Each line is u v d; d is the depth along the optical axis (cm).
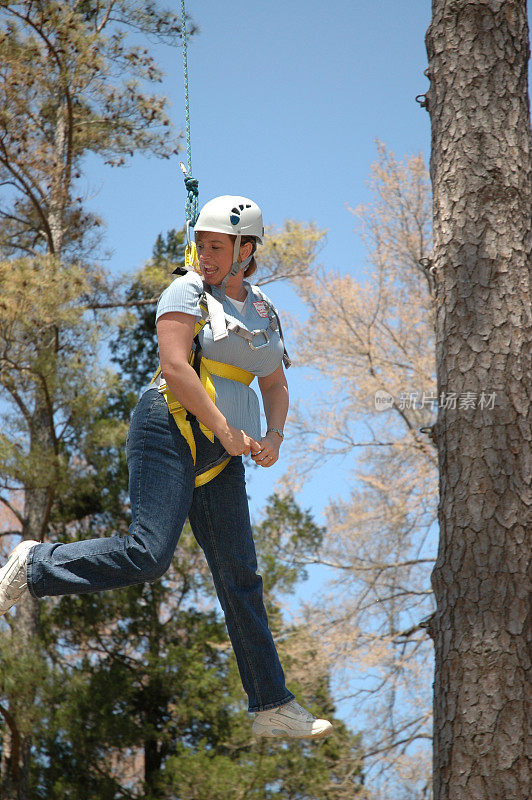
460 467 845
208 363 594
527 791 737
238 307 608
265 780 2225
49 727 2153
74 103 2336
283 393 652
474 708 771
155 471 573
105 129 2344
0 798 2122
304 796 2262
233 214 595
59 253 2409
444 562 834
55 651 2573
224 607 620
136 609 2647
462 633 800
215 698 2550
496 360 862
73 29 2130
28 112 2162
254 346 598
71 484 2245
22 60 2108
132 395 2767
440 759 779
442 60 970
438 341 906
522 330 869
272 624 2339
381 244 2548
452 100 952
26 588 561
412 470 2331
